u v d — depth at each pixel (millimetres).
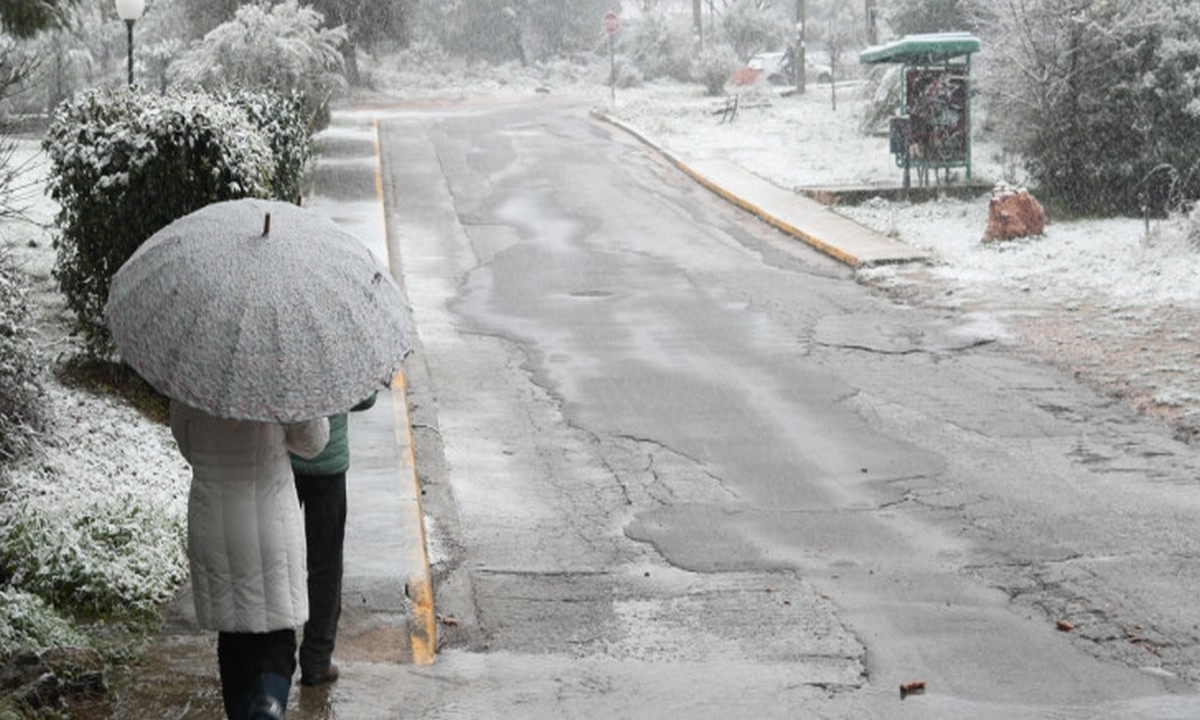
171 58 50125
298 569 6812
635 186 36719
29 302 13594
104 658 8352
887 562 11617
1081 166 31000
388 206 33312
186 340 6195
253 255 6406
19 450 11719
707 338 20891
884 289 24297
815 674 9117
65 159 14688
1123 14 30734
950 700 8609
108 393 14570
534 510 13227
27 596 8570
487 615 10367
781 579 11242
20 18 11625
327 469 8078
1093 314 21422
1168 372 18000
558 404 17344
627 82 74688
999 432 15789
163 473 12258
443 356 19906
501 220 31766
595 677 8969
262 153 15344
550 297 24000
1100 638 9766
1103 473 14156
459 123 50500
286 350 6230
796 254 27969
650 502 13500
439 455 15023
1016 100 31750
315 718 7879
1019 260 25719
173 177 14383
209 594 6684
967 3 40906
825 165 38312
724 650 9633
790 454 15102
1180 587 10789
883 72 45312
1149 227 27719
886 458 14867
